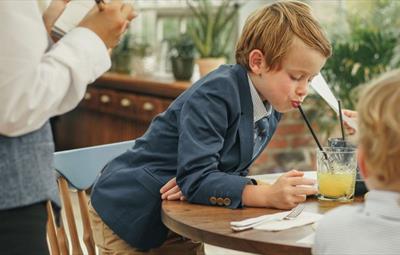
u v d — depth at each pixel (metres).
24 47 1.12
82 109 5.10
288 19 1.64
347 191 1.60
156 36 5.10
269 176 1.90
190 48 4.13
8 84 1.11
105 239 1.82
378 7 3.81
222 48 4.04
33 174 1.21
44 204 1.25
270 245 1.26
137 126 4.42
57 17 1.35
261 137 1.79
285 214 1.45
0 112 1.12
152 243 1.76
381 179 1.12
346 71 3.68
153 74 4.81
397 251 1.08
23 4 1.13
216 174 1.57
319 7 4.05
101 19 1.26
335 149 1.63
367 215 1.12
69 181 2.00
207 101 1.63
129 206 1.74
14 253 1.21
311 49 1.63
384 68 3.62
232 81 1.66
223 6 4.14
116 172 1.79
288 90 1.67
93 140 4.98
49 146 1.25
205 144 1.60
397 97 1.08
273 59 1.64
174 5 4.91
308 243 1.25
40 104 1.15
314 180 1.66
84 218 2.02
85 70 1.21
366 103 1.12
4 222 1.19
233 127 1.67
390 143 1.08
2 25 1.11
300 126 4.11
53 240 1.95
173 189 1.65
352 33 3.76
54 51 1.20
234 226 1.35
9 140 1.19
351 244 1.11
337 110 1.82
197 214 1.48
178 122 1.71
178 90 3.94
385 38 3.63
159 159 1.75
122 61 4.84
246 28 1.71
